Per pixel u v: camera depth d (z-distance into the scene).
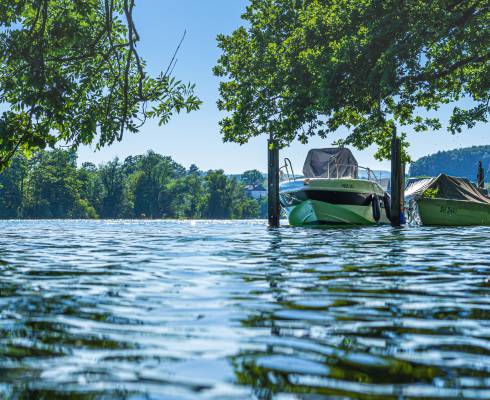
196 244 14.48
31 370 2.91
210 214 160.00
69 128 11.47
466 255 10.70
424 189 28.89
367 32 21.33
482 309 4.74
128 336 3.71
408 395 2.51
